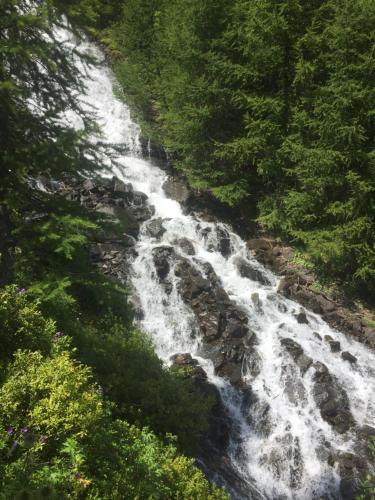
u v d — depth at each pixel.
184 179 20.95
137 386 9.20
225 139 19.06
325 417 11.48
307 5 16.66
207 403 9.92
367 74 14.81
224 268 16.12
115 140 22.09
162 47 22.36
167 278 14.41
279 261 17.34
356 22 14.90
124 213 16.38
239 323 13.24
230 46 17.73
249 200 20.05
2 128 7.94
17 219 8.42
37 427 5.32
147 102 23.98
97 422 5.87
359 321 15.20
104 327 11.38
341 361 13.29
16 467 4.91
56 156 7.84
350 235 15.15
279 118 17.25
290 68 17.06
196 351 12.69
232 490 9.12
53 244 7.70
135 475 5.90
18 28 7.55
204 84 17.56
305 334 13.91
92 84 25.22
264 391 11.82
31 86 8.65
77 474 5.09
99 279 8.70
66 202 8.58
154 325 13.17
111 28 27.64
